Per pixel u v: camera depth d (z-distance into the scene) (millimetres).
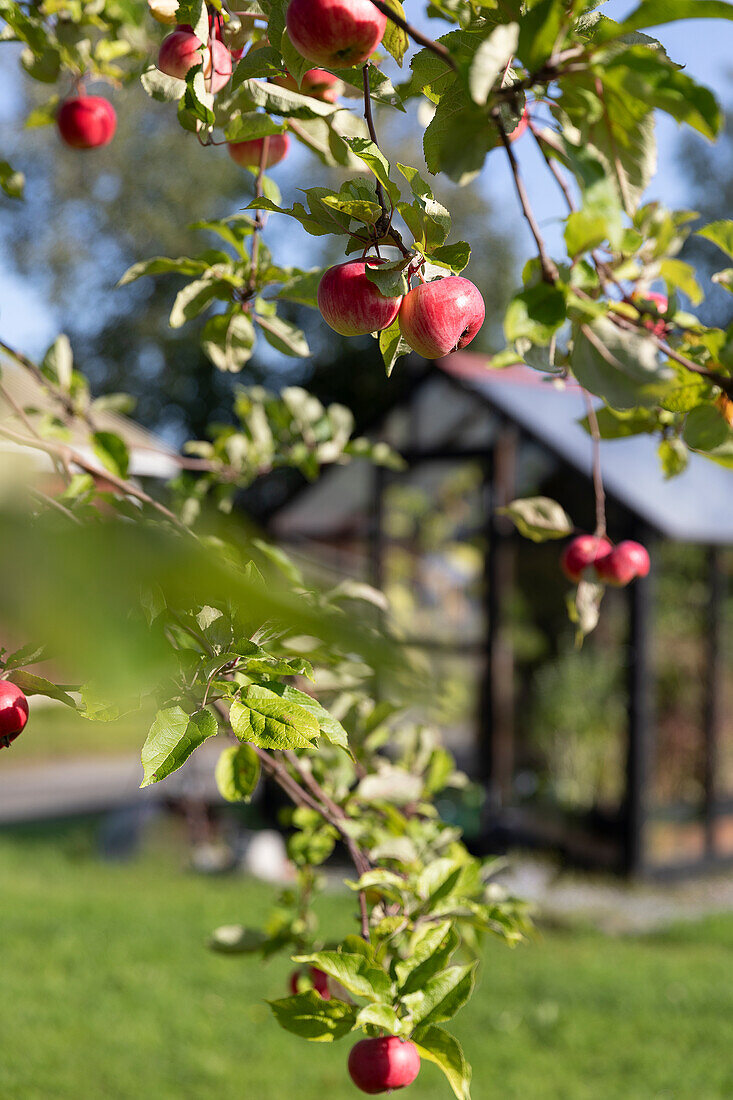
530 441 8781
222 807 10367
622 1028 5043
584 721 9555
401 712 2107
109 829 9531
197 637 1046
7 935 6445
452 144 912
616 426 1818
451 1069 1249
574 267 872
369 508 10219
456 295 1104
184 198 22812
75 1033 4969
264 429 3189
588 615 1981
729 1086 4449
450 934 1356
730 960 6230
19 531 262
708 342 1107
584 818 8828
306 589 424
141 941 6367
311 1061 4750
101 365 23906
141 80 1409
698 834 9039
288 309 22500
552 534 2010
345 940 1401
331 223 1128
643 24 821
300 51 1079
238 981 5719
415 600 10148
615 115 878
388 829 2092
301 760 2162
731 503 8852
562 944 6605
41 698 1158
